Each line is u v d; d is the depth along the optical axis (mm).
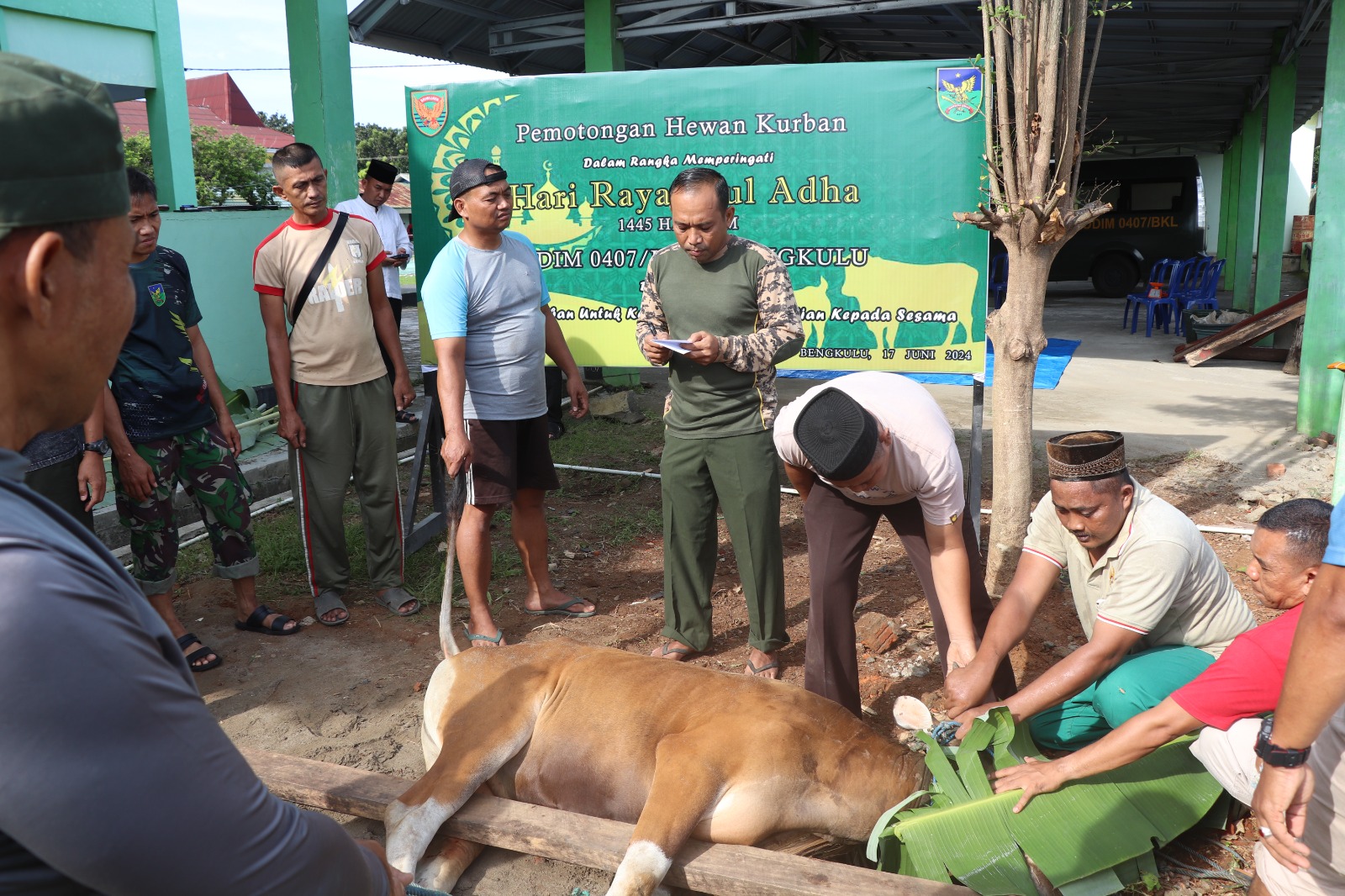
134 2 9617
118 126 1032
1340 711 2225
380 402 5105
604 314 5828
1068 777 2885
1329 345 8250
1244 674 2682
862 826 2949
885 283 5328
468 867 3016
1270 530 2822
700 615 4629
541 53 12938
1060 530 3398
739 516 4332
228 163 27641
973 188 5141
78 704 887
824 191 5320
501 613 5180
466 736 3033
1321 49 14117
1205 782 3066
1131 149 30188
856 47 15617
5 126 908
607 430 8914
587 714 3090
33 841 892
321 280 4883
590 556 6016
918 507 3686
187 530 6355
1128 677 3299
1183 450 8070
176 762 952
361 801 3102
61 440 4074
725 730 2883
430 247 5961
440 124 5812
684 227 4113
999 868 2740
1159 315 16219
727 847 2809
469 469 4598
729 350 4117
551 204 5770
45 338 983
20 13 8367
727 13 10141
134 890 945
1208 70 15336
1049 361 12602
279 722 4090
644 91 5500
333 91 7941
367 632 4996
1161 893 2918
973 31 12469
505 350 4574
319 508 5020
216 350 7660
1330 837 2279
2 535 896
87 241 993
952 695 3289
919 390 3590
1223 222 22859
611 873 2994
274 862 1037
